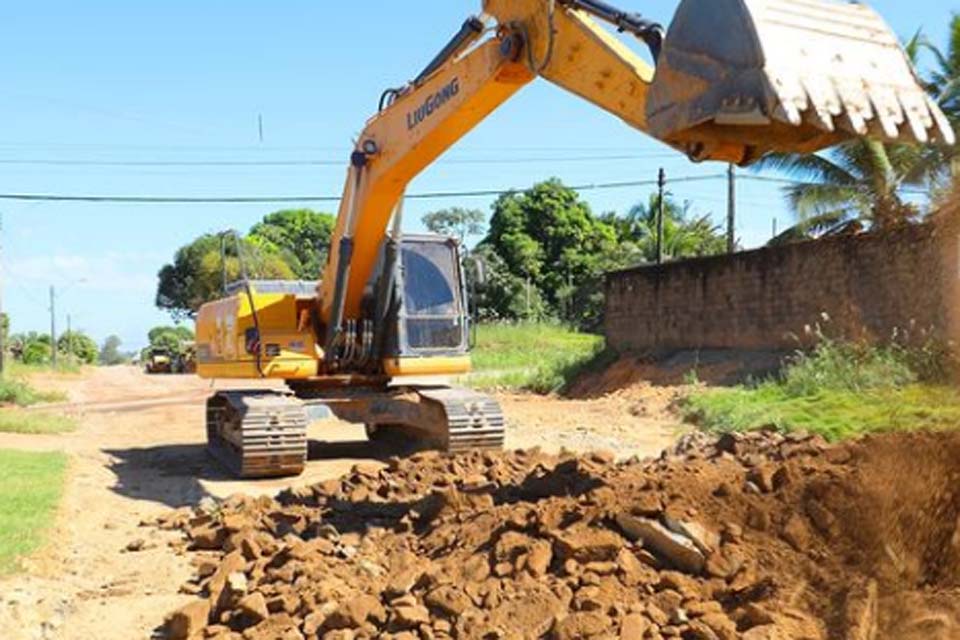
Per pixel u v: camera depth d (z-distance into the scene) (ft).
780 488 21.93
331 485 32.48
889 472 21.22
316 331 44.06
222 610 21.08
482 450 39.37
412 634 18.43
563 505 22.65
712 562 19.22
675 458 29.58
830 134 20.63
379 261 42.96
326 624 19.38
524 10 29.66
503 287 186.91
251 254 74.43
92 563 25.68
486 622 18.40
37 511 29.81
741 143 20.85
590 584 19.11
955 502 19.38
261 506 30.27
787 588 18.38
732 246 110.22
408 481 32.42
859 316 63.41
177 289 251.19
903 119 19.19
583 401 74.95
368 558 23.75
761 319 73.31
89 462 44.70
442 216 233.35
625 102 25.49
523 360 120.26
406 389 45.60
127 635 20.52
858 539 19.60
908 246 58.44
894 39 19.97
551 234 203.10
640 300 89.40
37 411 77.82
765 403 53.78
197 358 51.03
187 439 57.06
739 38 19.08
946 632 16.55
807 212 77.77
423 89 35.19
